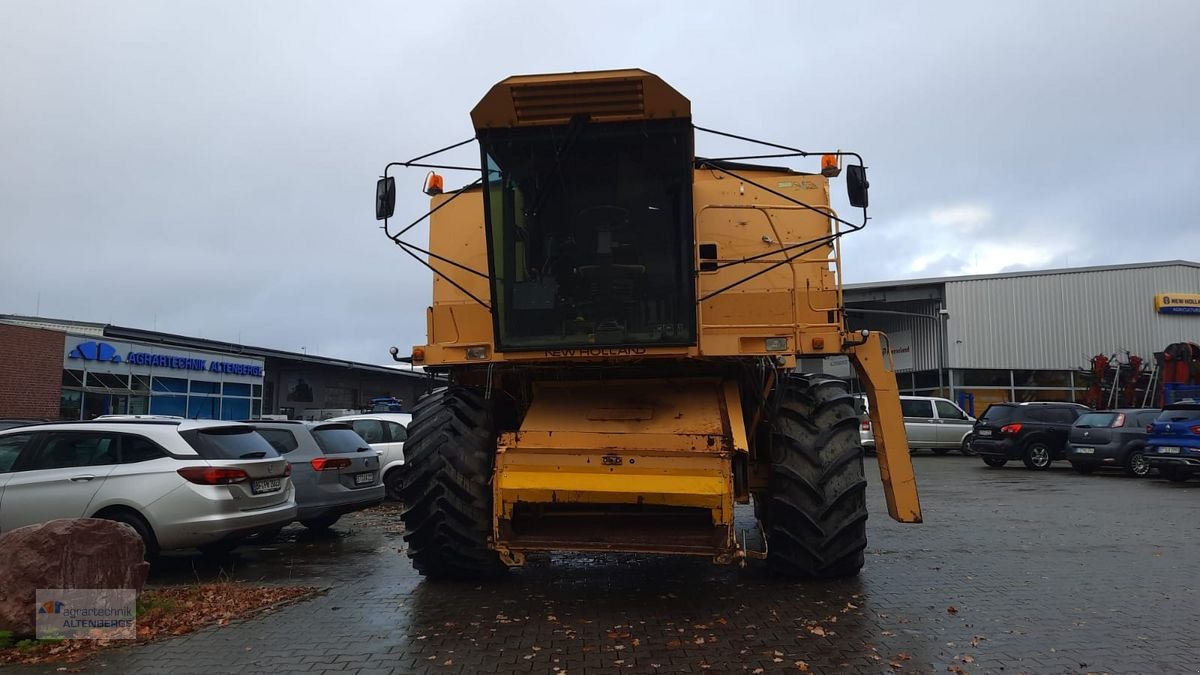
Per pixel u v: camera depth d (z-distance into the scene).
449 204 6.62
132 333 31.81
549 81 5.51
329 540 9.80
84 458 7.51
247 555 8.59
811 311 6.20
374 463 10.81
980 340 32.34
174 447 7.42
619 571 7.14
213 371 31.86
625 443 5.44
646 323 5.99
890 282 32.47
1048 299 32.97
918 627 5.26
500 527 5.59
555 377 6.56
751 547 7.46
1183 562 7.49
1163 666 4.49
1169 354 24.84
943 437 24.30
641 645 4.92
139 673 4.54
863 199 6.04
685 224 5.93
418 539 6.48
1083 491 14.10
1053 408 19.62
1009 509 11.53
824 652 4.75
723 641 4.98
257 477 7.72
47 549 5.25
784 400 6.44
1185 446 15.27
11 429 7.82
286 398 39.47
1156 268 33.62
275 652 4.88
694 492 5.29
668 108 5.63
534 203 6.02
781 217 6.39
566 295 6.05
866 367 6.38
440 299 6.52
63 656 4.87
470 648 4.90
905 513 6.26
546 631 5.25
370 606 6.00
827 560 6.23
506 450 5.55
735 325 6.18
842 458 6.24
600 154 5.90
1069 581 6.65
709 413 5.84
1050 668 4.47
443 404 6.75
